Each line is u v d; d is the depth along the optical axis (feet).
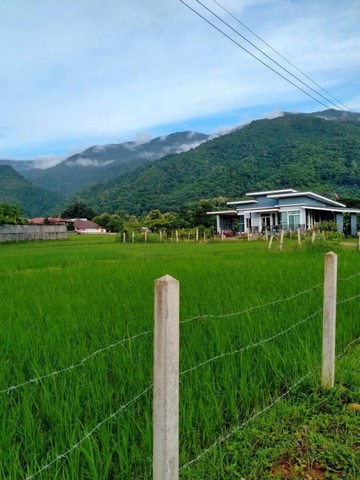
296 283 29.76
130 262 51.98
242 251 73.82
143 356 15.56
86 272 40.52
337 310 23.27
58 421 11.76
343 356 18.86
